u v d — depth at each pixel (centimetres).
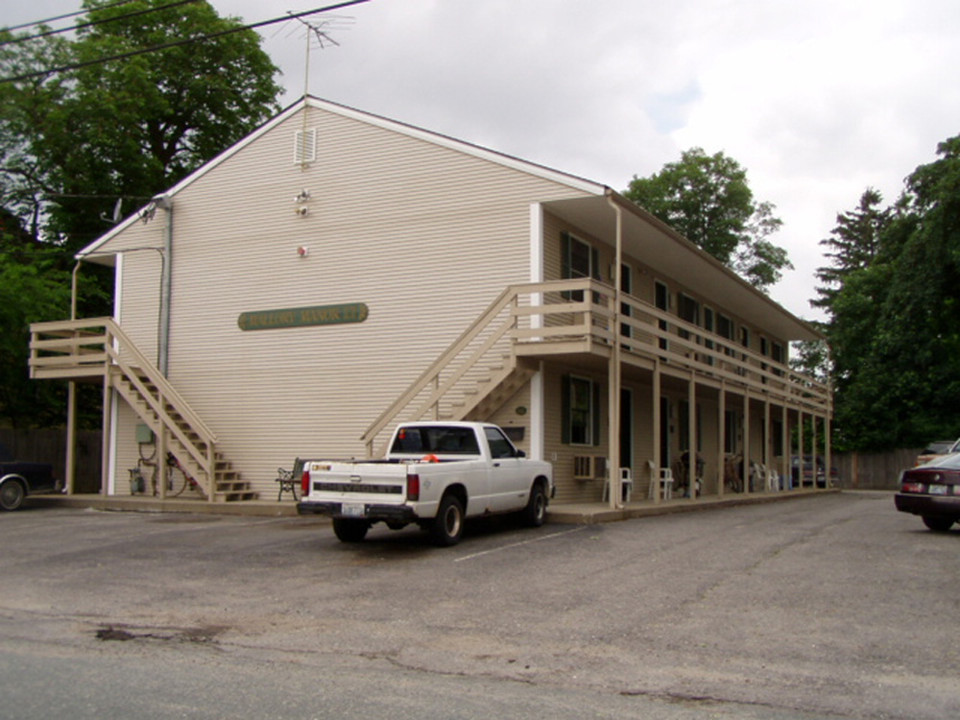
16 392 2767
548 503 1652
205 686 628
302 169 2109
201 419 2150
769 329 3344
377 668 683
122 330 2223
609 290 1712
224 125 3478
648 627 799
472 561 1146
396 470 1216
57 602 934
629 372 2000
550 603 899
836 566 1096
